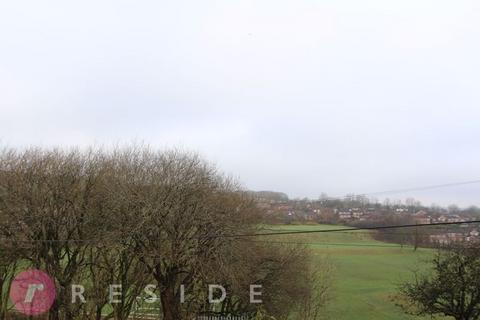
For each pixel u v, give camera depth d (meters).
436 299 29.17
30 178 23.12
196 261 23.39
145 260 23.53
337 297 35.34
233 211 26.00
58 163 24.20
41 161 23.97
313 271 32.53
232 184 29.30
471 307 28.38
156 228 23.27
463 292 28.48
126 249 23.44
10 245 21.88
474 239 28.64
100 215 23.69
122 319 24.64
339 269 39.22
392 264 38.72
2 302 24.31
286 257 28.55
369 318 32.41
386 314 33.03
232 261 24.38
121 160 25.95
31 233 22.28
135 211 23.22
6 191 22.39
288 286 28.50
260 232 28.19
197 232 23.92
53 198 23.17
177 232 23.45
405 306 32.72
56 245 23.11
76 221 23.42
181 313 25.30
